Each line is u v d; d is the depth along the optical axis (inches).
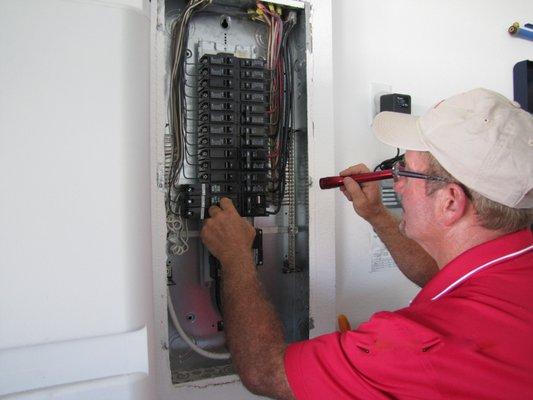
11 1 18.9
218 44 36.3
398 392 21.0
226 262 29.9
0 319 18.9
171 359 35.1
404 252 37.9
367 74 44.9
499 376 20.1
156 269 30.5
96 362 21.4
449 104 25.7
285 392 24.3
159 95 30.3
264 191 35.3
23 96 19.2
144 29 22.8
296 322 38.9
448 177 25.5
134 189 21.8
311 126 36.3
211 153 33.9
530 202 24.2
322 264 37.1
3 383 19.5
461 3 50.5
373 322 23.0
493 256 24.1
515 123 23.6
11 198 19.0
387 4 45.8
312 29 36.0
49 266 19.7
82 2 20.3
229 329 27.5
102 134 20.7
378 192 36.7
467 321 21.5
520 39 55.0
